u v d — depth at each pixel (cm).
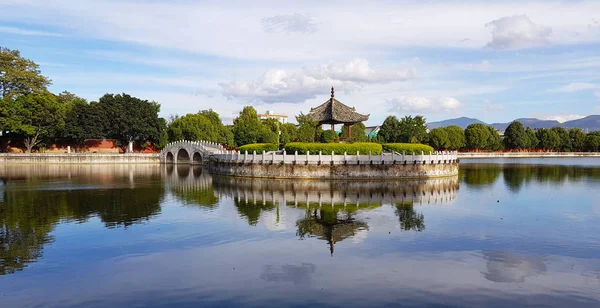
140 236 2686
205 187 5366
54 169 8975
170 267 2080
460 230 2856
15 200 4191
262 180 6150
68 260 2195
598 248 2439
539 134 18900
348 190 5006
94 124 11469
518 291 1789
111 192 4844
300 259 2198
